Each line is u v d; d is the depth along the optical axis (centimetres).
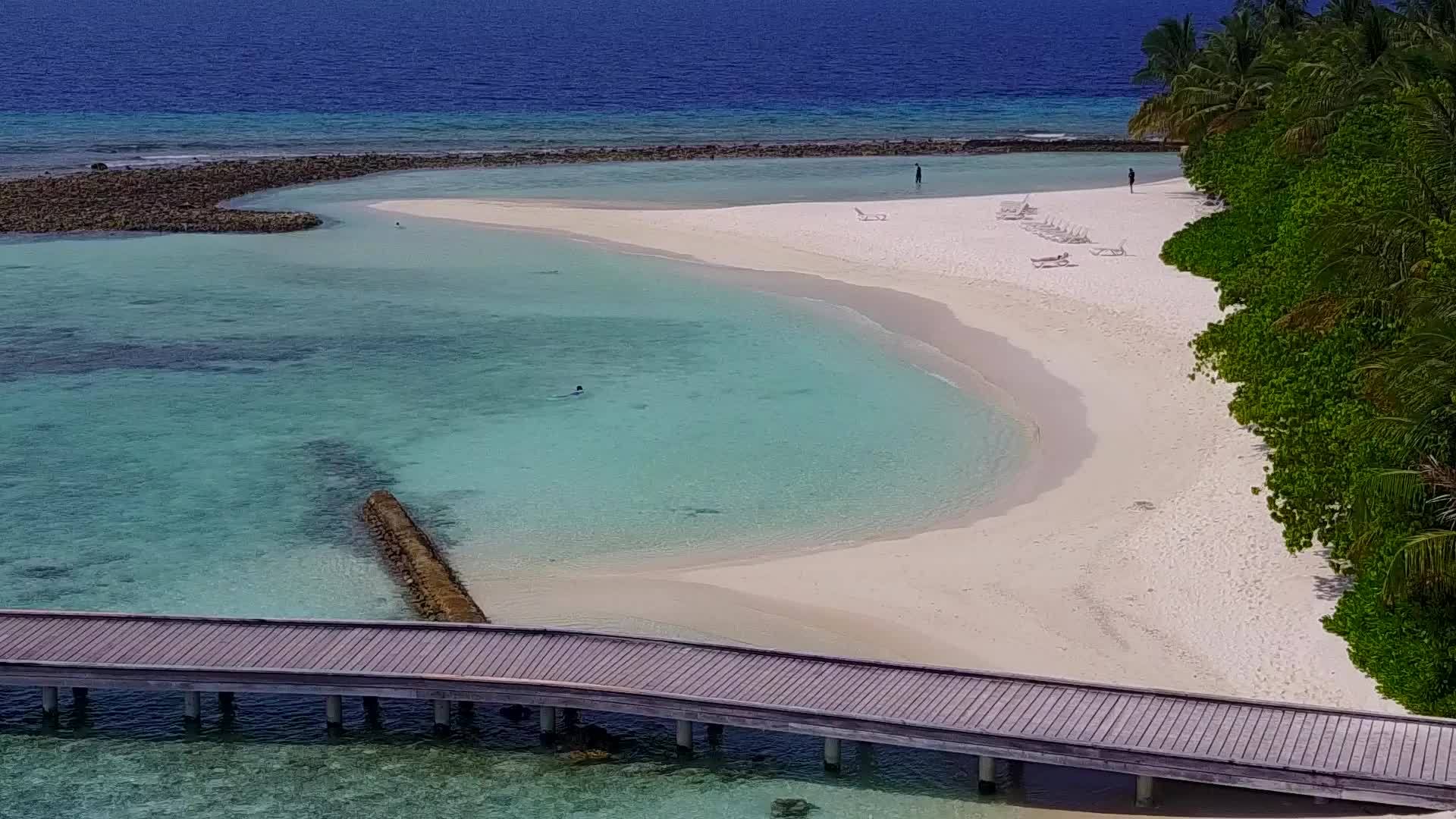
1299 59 6700
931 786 2322
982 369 4516
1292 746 2169
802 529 3278
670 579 3008
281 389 4412
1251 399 3506
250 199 8231
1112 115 13900
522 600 2923
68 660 2500
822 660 2495
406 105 14312
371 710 2575
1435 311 2777
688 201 8031
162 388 4425
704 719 2353
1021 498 3431
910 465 3681
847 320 5166
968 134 12212
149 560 3159
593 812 2264
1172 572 2973
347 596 2978
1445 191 3600
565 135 11981
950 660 2617
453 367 4638
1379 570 2488
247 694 2659
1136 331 4847
